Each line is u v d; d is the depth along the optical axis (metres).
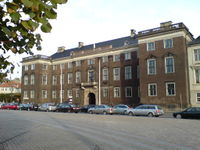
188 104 35.50
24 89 63.47
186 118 25.97
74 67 56.56
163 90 37.69
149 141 11.02
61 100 54.16
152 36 39.94
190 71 36.72
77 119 24.69
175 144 10.16
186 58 37.19
